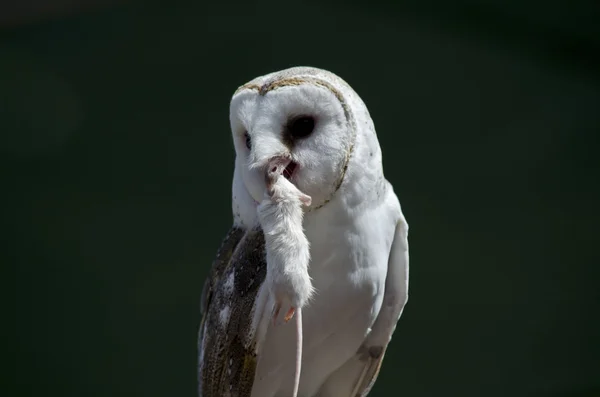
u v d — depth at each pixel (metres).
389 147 14.92
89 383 11.11
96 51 16.66
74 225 13.62
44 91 15.91
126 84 16.05
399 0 17.69
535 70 16.47
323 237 4.87
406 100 15.69
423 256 13.18
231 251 5.32
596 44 17.09
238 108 4.68
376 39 16.86
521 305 12.36
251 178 4.64
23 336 11.90
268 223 4.43
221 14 17.22
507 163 14.82
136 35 16.80
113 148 14.96
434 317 12.30
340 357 5.32
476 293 12.62
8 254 13.06
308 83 4.54
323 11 17.36
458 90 16.03
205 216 13.70
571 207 13.60
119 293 12.48
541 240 13.27
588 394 10.73
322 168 4.64
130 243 13.32
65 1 17.03
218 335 5.10
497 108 15.61
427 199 14.08
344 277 4.97
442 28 17.27
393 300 5.35
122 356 11.62
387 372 11.48
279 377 5.22
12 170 14.54
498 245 13.30
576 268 12.73
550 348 11.59
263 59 16.36
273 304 4.70
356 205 4.84
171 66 16.34
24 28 16.88
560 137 14.92
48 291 12.50
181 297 12.36
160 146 14.98
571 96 15.82
